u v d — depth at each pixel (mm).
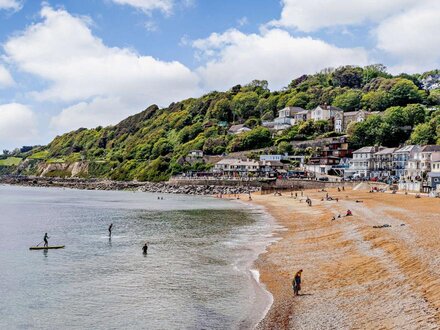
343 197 119000
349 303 29625
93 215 100438
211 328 28391
